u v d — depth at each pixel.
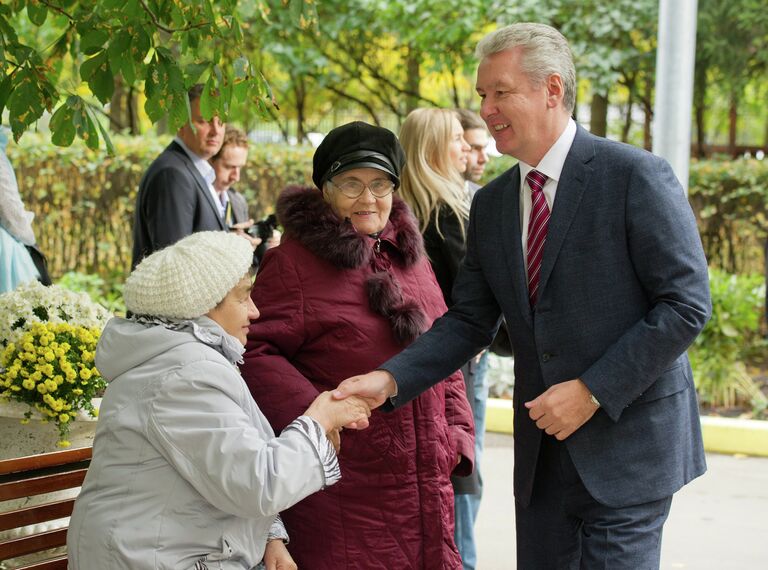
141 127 12.82
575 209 2.75
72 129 3.46
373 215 3.10
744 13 10.27
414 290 3.18
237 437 2.32
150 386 2.36
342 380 2.98
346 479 2.94
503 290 2.93
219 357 2.41
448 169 4.12
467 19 9.87
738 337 7.93
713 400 7.74
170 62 3.46
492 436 7.39
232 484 2.29
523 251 2.89
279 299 2.99
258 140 13.09
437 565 2.99
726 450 6.95
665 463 2.75
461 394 3.28
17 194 4.83
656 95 6.36
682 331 2.60
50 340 3.32
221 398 2.36
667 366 2.65
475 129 5.11
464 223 4.05
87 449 2.88
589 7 9.61
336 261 2.98
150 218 4.71
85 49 3.45
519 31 2.77
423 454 3.01
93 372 3.37
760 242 9.26
